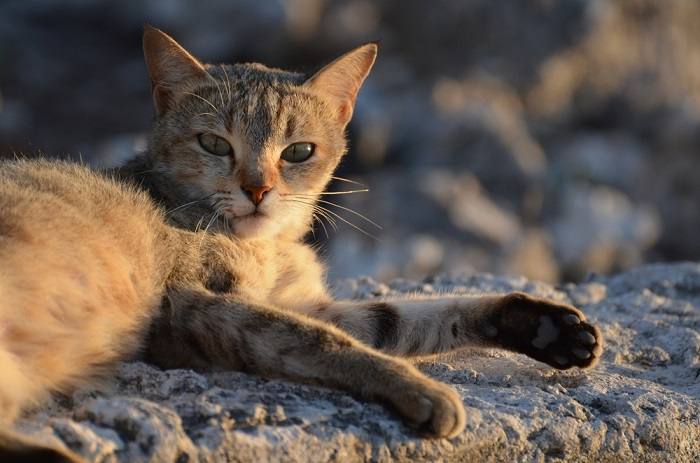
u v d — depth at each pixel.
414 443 8.36
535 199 32.19
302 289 11.02
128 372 8.80
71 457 6.97
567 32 37.97
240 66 12.09
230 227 10.90
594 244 31.58
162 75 11.45
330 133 11.79
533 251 29.39
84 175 10.44
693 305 14.18
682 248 37.62
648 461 9.46
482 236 28.00
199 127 10.98
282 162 11.22
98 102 37.41
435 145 32.44
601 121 40.09
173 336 9.50
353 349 8.88
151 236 9.89
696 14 44.09
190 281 9.83
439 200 28.14
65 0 43.22
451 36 37.12
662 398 9.91
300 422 8.18
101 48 41.34
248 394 8.53
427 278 15.02
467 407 8.95
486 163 32.34
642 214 33.59
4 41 40.16
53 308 8.63
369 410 8.55
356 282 14.32
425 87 34.91
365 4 37.81
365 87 34.22
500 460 8.76
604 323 12.40
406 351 10.39
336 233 26.66
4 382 7.71
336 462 8.06
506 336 10.03
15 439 6.99
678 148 39.62
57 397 8.59
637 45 40.91
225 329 9.19
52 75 38.88
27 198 9.13
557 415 9.20
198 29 38.19
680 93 41.75
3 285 8.20
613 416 9.45
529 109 37.66
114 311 9.19
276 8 36.78
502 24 37.31
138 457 7.43
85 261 8.98
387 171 31.41
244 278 10.32
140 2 41.97
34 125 34.84
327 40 37.31
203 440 7.71
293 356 8.92
